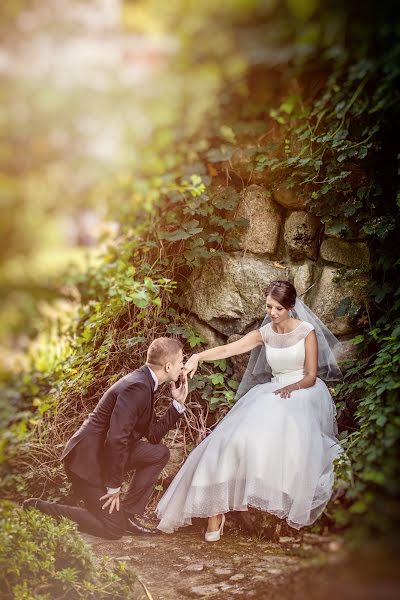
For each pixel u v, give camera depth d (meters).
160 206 5.75
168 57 3.02
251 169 6.08
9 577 3.67
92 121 2.92
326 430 5.36
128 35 2.98
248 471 4.87
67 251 3.32
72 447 4.68
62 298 3.50
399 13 3.02
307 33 3.08
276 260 6.28
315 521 4.72
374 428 4.80
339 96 4.01
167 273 6.25
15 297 3.05
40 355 3.82
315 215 6.13
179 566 4.57
